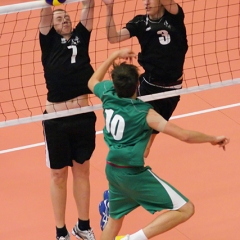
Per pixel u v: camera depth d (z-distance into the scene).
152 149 25.81
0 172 24.44
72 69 18.78
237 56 33.81
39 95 30.05
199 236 20.78
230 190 23.19
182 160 25.09
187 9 39.28
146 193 17.00
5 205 22.50
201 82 31.03
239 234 20.89
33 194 23.16
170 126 16.23
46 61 19.03
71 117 19.03
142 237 16.94
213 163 24.88
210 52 34.16
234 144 26.17
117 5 39.84
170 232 20.95
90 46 33.81
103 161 25.03
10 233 21.06
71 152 19.50
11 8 17.84
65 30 18.86
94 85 17.62
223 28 36.97
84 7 19.03
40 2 18.00
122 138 16.70
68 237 20.11
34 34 36.38
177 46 20.78
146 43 20.86
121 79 16.48
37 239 20.80
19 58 33.69
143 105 16.58
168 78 21.17
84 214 20.05
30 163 25.05
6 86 30.80
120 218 18.20
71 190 23.41
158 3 20.38
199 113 28.61
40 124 27.84
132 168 16.89
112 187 17.77
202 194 22.94
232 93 30.27
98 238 20.83
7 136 26.92
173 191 17.06
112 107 16.83
